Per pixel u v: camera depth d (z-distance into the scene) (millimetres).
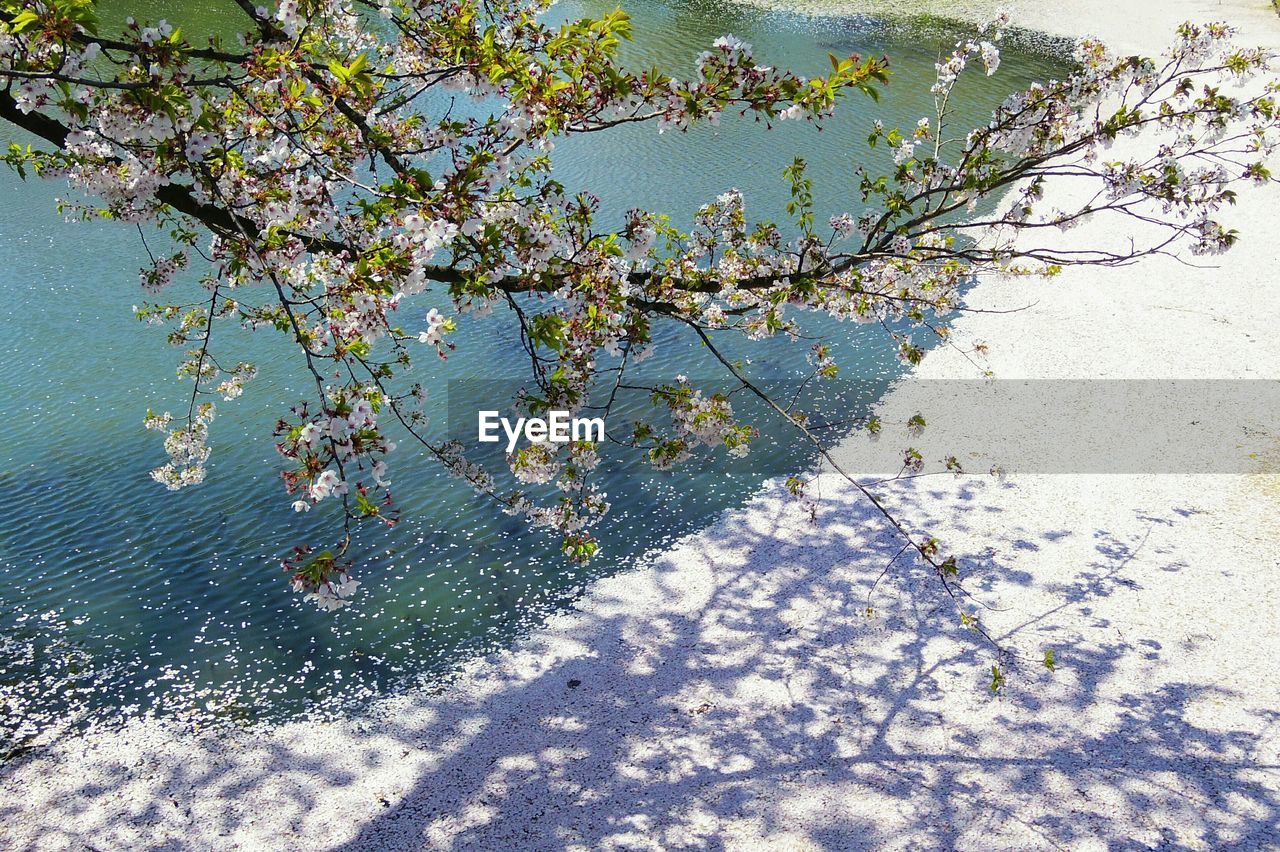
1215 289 19609
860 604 12109
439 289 20344
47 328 18469
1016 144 9125
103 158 7031
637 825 9219
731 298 10078
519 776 9875
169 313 10805
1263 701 10117
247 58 6676
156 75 6254
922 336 18672
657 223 9352
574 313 8008
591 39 7289
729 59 7289
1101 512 13438
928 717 10320
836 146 27438
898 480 14492
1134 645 11055
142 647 11695
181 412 15992
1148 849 8594
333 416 6590
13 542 13203
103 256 21484
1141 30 38625
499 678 11242
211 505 14008
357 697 11031
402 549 13320
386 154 7312
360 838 9234
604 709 10719
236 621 12102
